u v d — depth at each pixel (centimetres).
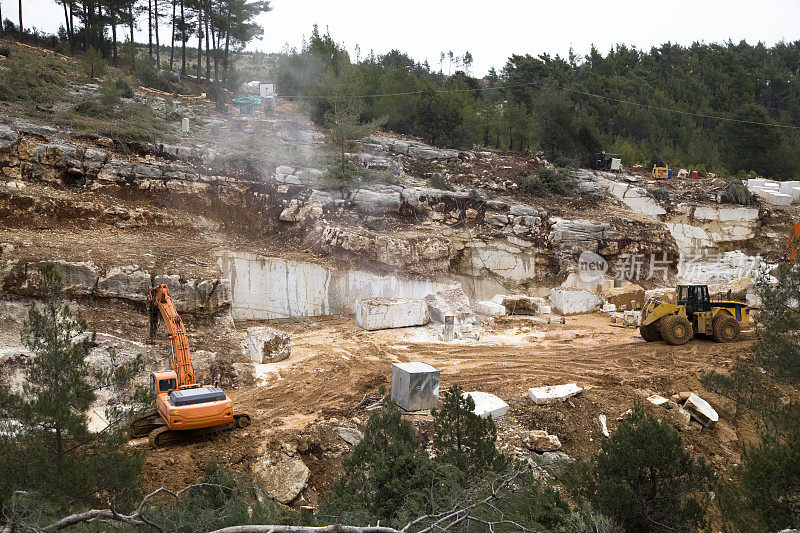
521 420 1689
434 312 2848
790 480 1036
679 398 1905
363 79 4616
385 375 2008
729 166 6688
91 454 1029
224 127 3778
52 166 2639
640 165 5647
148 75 4634
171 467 1295
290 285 2770
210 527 806
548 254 3541
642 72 8481
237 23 5359
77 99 3522
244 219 3023
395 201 3331
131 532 717
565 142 4966
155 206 2827
